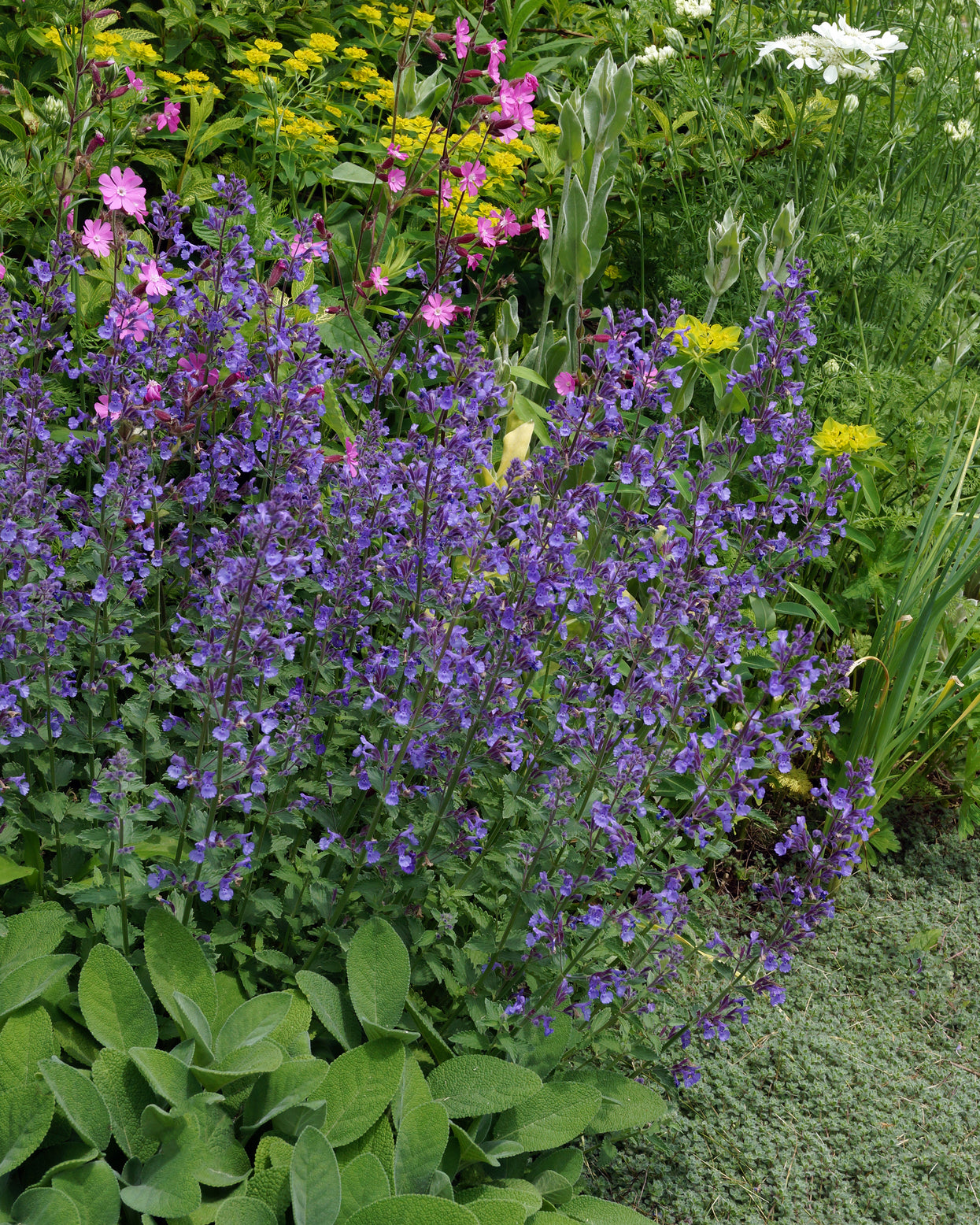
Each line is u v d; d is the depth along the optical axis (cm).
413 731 215
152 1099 204
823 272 434
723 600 234
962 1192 281
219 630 202
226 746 208
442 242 308
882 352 445
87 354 306
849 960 345
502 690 215
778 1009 321
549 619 258
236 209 256
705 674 230
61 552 246
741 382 298
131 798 240
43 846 247
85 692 228
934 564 361
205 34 448
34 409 226
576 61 493
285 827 257
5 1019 206
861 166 493
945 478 371
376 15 443
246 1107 212
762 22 508
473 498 232
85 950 230
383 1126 212
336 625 241
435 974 233
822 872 242
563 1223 213
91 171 345
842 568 417
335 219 423
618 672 225
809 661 228
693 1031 295
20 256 374
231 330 280
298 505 226
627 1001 241
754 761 228
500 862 250
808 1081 299
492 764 227
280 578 191
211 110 398
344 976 244
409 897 241
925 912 367
